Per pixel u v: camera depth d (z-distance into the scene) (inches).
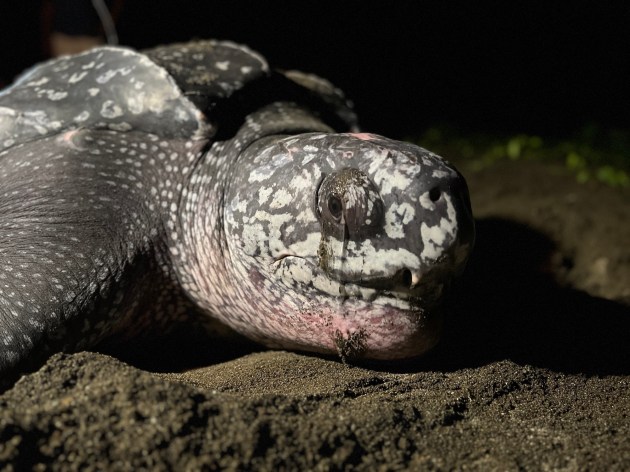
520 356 58.3
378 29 204.1
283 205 55.7
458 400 53.4
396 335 55.2
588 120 161.5
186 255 60.6
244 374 55.9
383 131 157.9
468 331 60.8
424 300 54.7
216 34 183.0
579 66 198.7
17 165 61.5
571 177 111.3
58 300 55.7
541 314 63.6
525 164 121.1
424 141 147.5
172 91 61.6
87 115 62.4
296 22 196.2
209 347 62.6
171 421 48.1
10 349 53.9
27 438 47.3
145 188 60.4
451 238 53.2
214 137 61.3
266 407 50.1
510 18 207.2
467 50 206.1
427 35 206.7
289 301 56.7
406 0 204.8
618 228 86.4
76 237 57.7
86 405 48.4
